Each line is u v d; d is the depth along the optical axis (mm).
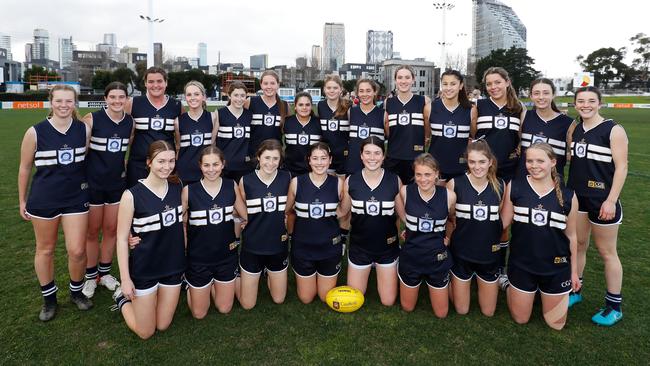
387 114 5652
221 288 4195
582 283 4977
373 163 4305
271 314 4262
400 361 3494
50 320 4098
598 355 3592
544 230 3898
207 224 4039
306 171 5938
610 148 4062
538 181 3996
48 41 170750
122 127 4738
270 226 4266
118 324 4059
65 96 4031
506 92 4910
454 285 4293
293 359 3514
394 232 4512
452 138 5238
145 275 3758
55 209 4062
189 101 5078
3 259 5484
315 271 4520
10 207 7762
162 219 3812
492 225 4105
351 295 4316
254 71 110812
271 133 5887
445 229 4590
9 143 16031
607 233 4102
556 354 3605
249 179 4324
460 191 4227
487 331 3967
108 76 51562
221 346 3689
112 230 4832
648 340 3811
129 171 5059
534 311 4348
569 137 4641
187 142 5211
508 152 5012
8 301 4449
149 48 22359
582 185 4254
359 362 3477
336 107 5812
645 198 8648
